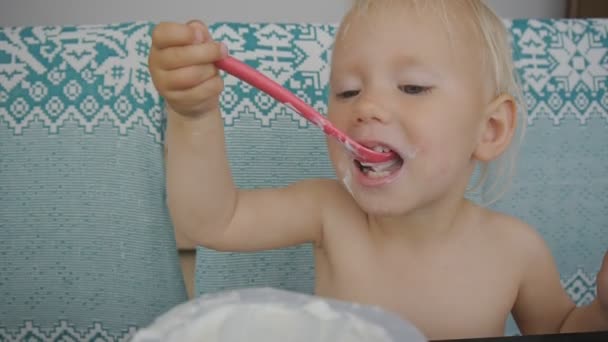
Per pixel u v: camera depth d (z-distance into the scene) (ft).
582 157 3.51
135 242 3.16
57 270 3.16
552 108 3.45
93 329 3.21
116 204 3.13
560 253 3.54
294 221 2.33
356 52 1.94
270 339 0.97
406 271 2.30
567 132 3.48
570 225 3.53
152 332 0.99
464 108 1.98
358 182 1.95
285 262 3.22
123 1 5.05
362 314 1.06
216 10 5.13
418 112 1.89
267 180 3.18
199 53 1.53
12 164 3.10
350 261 2.33
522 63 3.40
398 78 1.91
